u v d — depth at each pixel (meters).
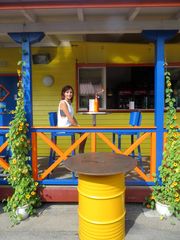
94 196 2.73
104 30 3.70
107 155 3.26
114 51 5.78
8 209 3.59
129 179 4.16
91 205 2.76
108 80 5.89
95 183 2.72
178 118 5.85
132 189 3.80
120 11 3.40
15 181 3.55
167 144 3.61
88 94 5.88
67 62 5.82
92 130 3.72
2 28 3.70
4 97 5.92
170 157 3.51
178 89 5.85
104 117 5.93
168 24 3.63
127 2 3.01
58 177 4.23
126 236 3.07
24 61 3.73
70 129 3.72
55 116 4.78
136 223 3.36
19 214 3.46
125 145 5.91
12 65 5.83
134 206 3.84
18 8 3.03
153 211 3.66
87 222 2.80
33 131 3.76
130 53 5.79
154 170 3.79
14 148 3.52
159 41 3.68
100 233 2.78
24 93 3.73
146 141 5.87
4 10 3.21
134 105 5.91
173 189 3.45
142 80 5.89
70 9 3.25
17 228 3.27
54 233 3.16
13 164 3.55
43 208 3.80
